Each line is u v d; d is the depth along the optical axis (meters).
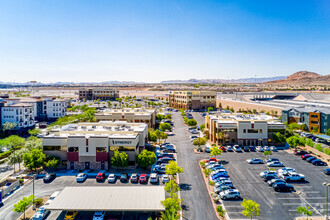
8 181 51.03
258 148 72.31
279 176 52.06
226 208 39.91
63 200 36.53
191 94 171.50
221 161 62.84
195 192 45.50
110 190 39.91
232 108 161.88
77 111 163.00
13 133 95.50
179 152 71.56
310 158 62.19
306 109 105.56
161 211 35.66
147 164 55.38
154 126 107.06
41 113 132.00
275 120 82.31
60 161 58.78
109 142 58.38
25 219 37.25
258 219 36.59
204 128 93.62
